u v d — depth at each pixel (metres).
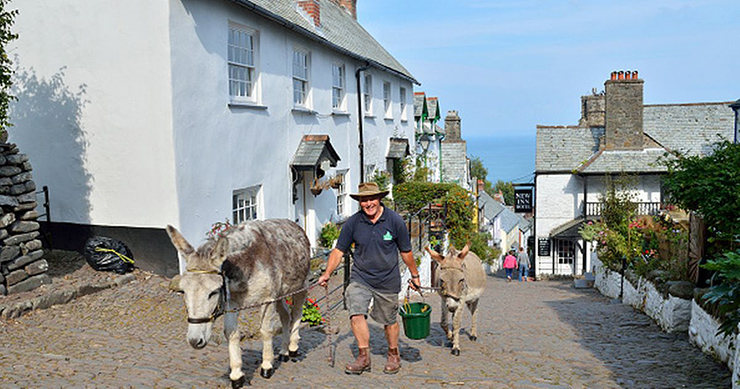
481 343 7.80
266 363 5.63
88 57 9.84
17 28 10.27
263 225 5.71
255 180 12.01
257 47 12.14
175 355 6.32
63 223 10.40
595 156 26.52
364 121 18.81
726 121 28.16
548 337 8.31
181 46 9.56
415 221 18.78
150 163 9.64
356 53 17.11
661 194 25.33
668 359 6.62
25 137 10.52
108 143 9.88
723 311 5.81
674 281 8.83
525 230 51.09
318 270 12.17
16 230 8.09
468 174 42.22
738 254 5.64
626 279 12.70
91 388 4.99
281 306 6.11
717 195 7.48
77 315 7.72
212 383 5.36
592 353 7.09
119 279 9.27
